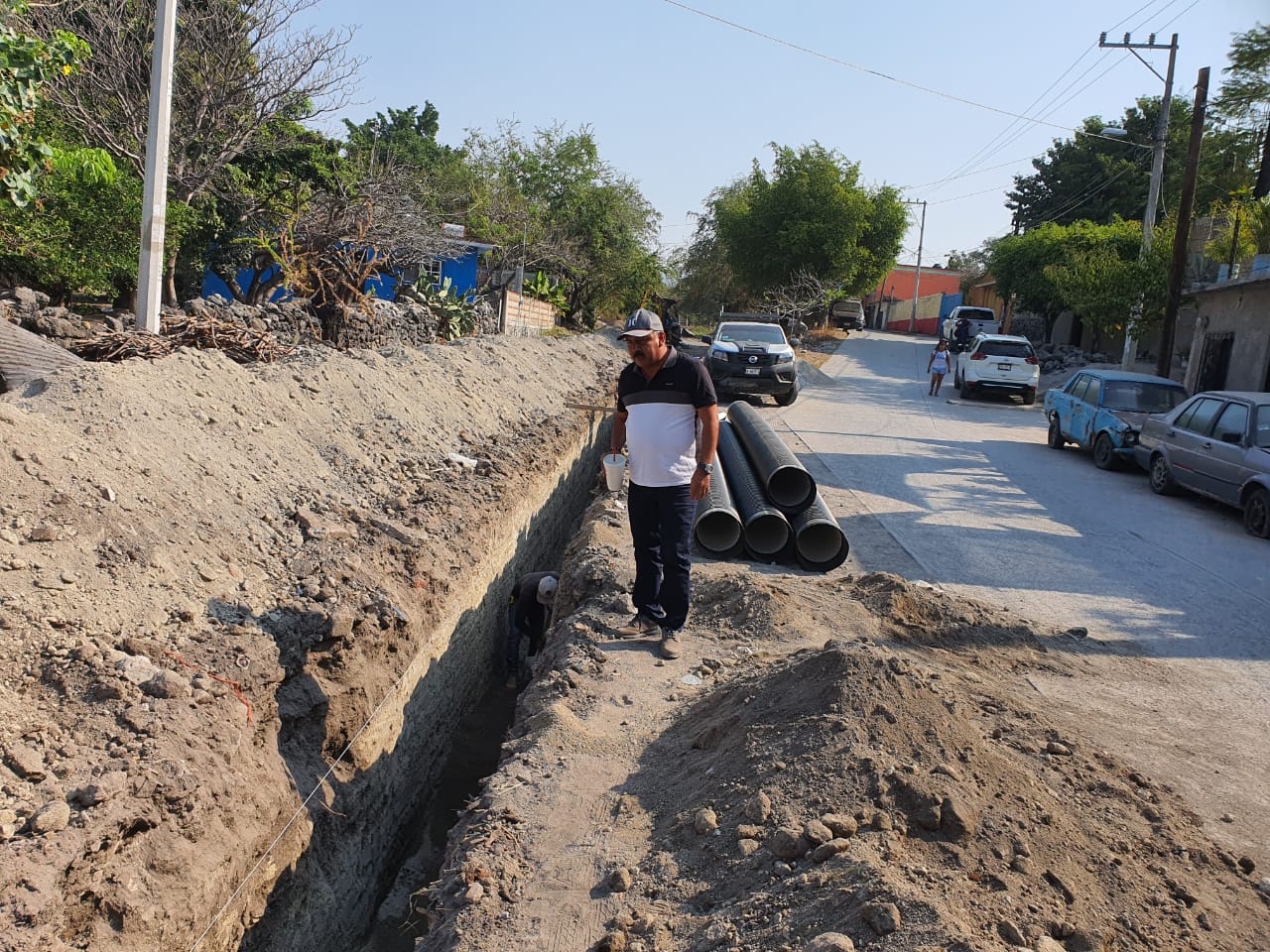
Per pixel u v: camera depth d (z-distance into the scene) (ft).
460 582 23.30
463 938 10.27
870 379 96.17
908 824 11.10
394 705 18.88
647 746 14.82
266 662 14.96
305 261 44.19
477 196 99.96
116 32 44.62
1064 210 165.78
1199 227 88.33
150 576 15.33
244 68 48.44
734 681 15.87
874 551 30.40
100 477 16.58
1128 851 11.66
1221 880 11.46
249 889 12.79
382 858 17.54
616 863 11.62
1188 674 20.76
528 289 104.12
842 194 134.72
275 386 26.32
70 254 37.93
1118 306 79.56
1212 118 81.15
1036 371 79.41
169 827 11.41
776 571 25.73
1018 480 45.16
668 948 9.91
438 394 36.01
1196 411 41.91
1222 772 15.52
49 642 12.87
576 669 17.52
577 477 44.73
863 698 13.04
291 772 14.80
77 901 9.93
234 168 52.34
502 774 13.84
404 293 57.77
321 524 21.18
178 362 22.90
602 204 122.01
